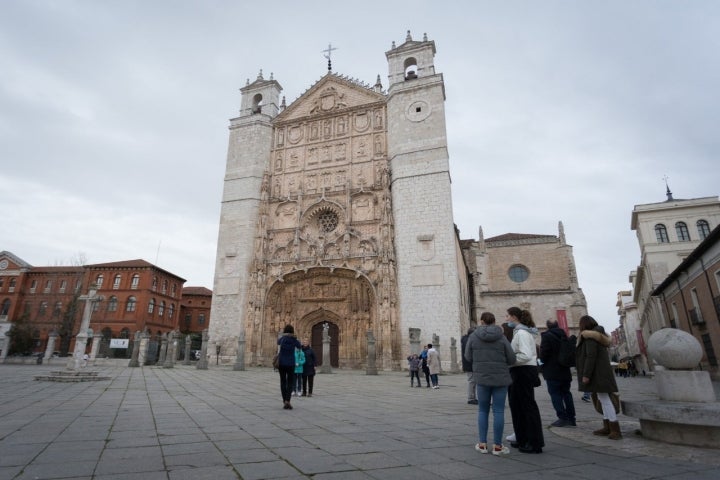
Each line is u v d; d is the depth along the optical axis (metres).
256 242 42.31
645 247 45.38
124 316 67.50
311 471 5.29
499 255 56.69
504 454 6.45
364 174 42.09
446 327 34.25
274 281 40.41
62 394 13.98
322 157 44.44
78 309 64.94
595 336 8.33
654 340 8.40
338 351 38.22
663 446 7.23
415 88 41.62
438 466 5.70
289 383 11.20
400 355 34.91
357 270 37.88
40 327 66.38
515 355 6.79
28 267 72.62
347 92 46.31
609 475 5.43
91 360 36.12
